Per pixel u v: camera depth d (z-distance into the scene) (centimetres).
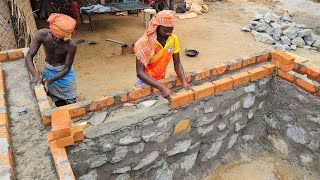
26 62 324
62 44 328
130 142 284
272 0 1543
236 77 347
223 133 373
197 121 331
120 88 632
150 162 311
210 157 375
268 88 401
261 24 1053
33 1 1127
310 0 1539
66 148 250
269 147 418
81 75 696
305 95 360
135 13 1273
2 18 559
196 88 316
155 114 290
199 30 1083
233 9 1388
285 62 368
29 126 261
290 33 992
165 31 275
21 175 214
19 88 316
